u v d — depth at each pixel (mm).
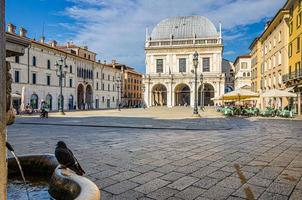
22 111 35625
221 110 37656
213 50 72562
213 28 77375
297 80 30828
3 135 2062
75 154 8000
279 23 38281
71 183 3268
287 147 9266
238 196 4477
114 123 19859
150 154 8023
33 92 45375
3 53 2076
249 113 30156
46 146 9352
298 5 31484
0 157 2033
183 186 5008
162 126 17250
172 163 6848
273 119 24703
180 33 78562
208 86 74812
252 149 8867
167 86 73125
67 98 55156
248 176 5648
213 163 6840
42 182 4328
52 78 50312
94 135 12805
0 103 2045
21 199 3635
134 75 96688
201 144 9977
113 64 84438
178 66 74750
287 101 34844
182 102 78438
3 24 2072
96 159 7309
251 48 63344
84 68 61938
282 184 5098
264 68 48156
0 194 2027
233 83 94250
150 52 76500
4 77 2080
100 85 69875
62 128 16562
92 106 65500
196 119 24734
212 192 4676
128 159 7320
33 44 45094
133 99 95812
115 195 4539
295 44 32531
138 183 5195
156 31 81188
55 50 50906
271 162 6930
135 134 13242
